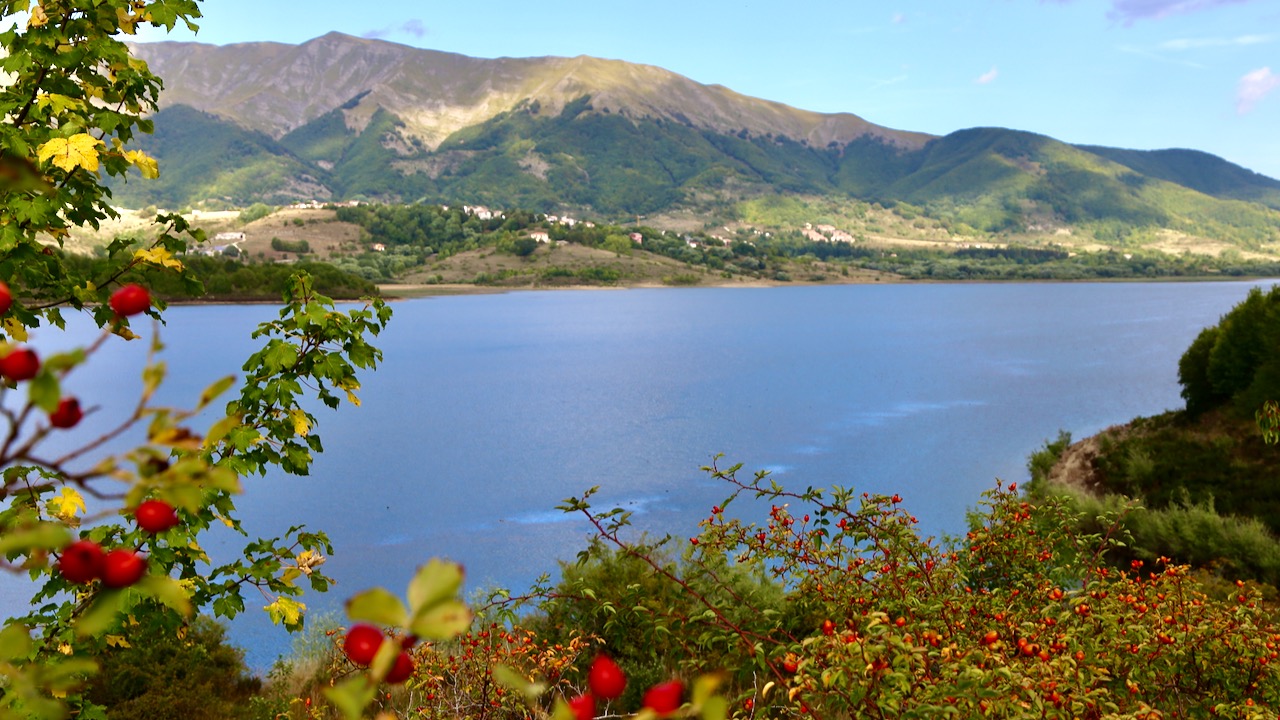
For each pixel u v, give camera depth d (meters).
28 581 23.83
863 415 63.62
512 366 102.25
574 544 30.95
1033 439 52.44
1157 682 4.28
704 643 4.08
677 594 4.72
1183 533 16.08
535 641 5.98
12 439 0.83
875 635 3.27
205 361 94.69
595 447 53.38
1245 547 15.33
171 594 0.84
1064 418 60.22
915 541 4.86
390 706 5.31
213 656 10.55
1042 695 3.26
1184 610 4.50
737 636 3.99
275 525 34.34
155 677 8.91
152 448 0.88
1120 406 65.38
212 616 11.09
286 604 4.56
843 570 4.87
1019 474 42.00
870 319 172.50
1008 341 124.31
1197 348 29.30
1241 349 27.30
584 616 5.92
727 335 140.38
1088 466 29.48
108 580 0.83
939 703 3.16
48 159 4.11
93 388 74.94
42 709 1.03
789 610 4.87
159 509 0.88
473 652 5.19
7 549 0.80
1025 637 3.88
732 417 64.19
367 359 5.03
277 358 4.70
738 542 5.07
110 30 4.62
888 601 4.51
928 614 4.41
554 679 5.55
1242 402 25.95
